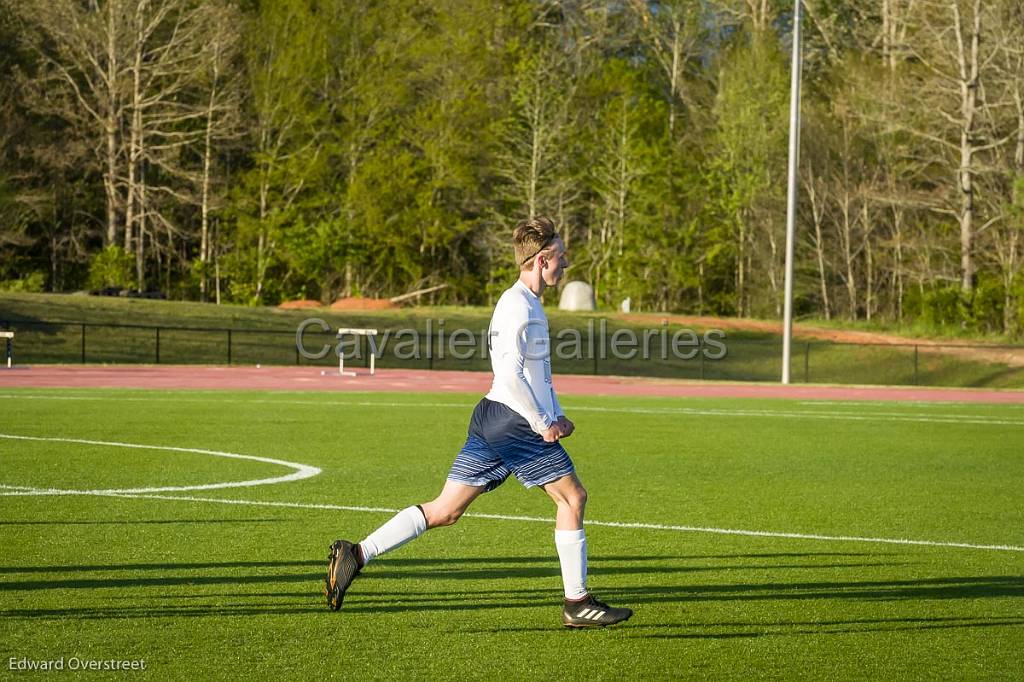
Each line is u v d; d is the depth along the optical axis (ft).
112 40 588.91
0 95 573.74
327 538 82.38
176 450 134.62
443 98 636.48
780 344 454.40
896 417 204.54
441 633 58.70
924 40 598.75
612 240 638.94
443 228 641.81
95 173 640.99
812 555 79.15
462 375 330.75
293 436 152.25
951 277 588.09
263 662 53.47
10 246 604.90
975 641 58.23
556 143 625.41
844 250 648.79
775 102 642.22
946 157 611.88
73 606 62.69
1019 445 155.84
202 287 618.03
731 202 641.40
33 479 110.01
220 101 624.59
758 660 54.80
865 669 53.47
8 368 309.01
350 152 644.27
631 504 101.14
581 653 55.62
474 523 89.66
